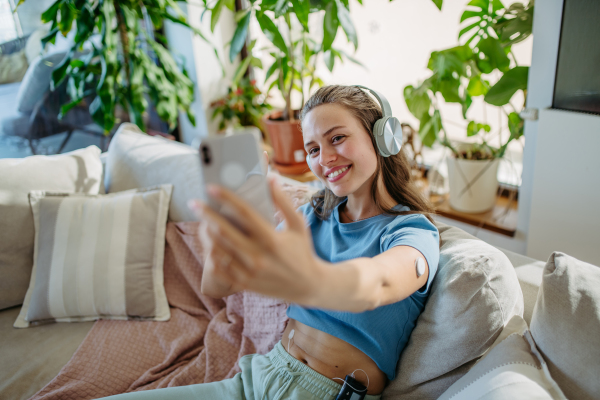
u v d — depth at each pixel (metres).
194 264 1.38
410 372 0.85
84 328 1.30
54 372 1.15
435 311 0.82
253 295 1.17
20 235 1.40
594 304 0.68
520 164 1.87
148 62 1.97
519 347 0.73
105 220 1.36
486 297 0.78
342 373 0.84
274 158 1.96
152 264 1.35
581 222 1.21
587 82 1.12
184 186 1.42
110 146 1.73
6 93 1.96
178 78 2.03
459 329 0.78
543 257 1.36
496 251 0.85
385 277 0.59
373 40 2.03
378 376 0.86
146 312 1.29
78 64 1.88
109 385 1.11
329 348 0.86
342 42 2.14
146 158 1.57
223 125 2.30
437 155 2.09
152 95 2.00
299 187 1.33
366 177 0.84
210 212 0.39
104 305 1.29
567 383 0.67
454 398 0.71
